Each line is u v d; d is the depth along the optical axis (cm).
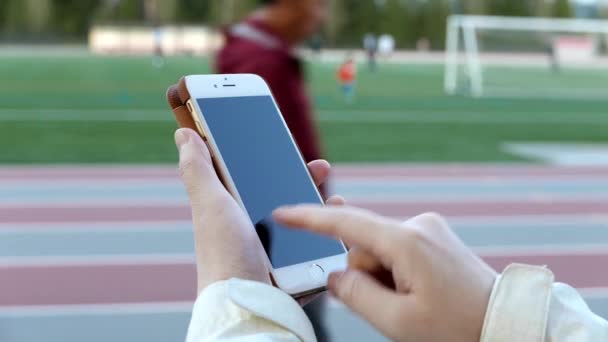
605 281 548
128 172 945
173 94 104
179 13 4566
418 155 1142
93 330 429
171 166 993
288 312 71
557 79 2594
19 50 3888
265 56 262
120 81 2277
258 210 99
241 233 78
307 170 107
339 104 1845
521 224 725
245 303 69
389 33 4575
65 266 555
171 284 515
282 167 105
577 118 1702
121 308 466
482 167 1051
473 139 1333
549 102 2048
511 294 69
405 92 2214
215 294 73
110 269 548
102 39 4003
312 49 3688
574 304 69
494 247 642
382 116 1636
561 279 553
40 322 441
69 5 4572
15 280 519
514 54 2741
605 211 793
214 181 81
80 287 506
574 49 2703
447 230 76
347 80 1939
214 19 4491
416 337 70
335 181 930
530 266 71
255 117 108
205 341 69
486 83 2422
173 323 443
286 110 262
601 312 485
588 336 66
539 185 930
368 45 3141
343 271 77
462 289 70
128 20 4566
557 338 67
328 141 1251
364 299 73
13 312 457
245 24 268
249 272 76
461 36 2673
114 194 816
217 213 79
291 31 265
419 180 948
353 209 77
